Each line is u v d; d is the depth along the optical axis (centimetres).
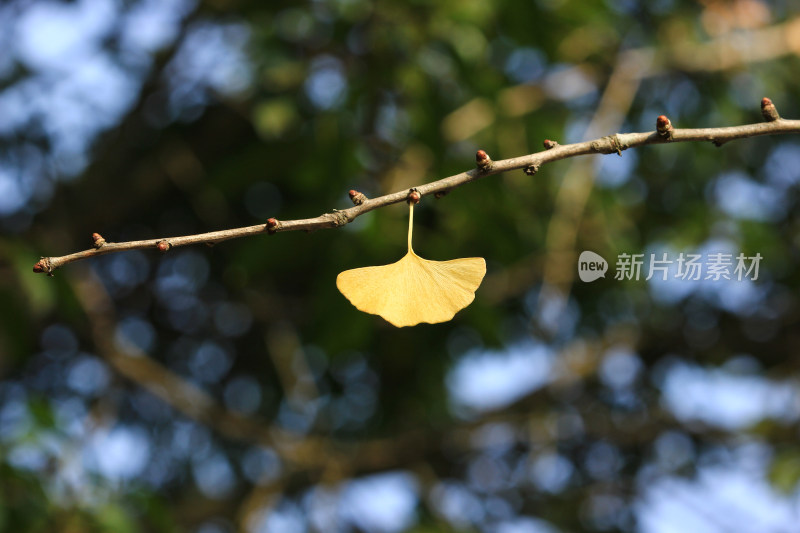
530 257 434
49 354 460
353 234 370
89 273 434
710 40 456
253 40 387
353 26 382
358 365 458
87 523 359
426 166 391
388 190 382
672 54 451
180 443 485
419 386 452
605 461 529
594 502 507
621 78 444
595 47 450
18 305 391
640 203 468
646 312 489
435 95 379
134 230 470
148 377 439
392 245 377
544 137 423
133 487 394
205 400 448
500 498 510
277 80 381
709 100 464
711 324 510
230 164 386
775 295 505
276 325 456
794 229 491
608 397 527
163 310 482
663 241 454
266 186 429
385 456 469
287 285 447
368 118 380
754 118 476
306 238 376
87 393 470
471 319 402
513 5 384
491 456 523
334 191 372
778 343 502
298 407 445
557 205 396
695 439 512
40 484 357
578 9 401
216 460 487
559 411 507
